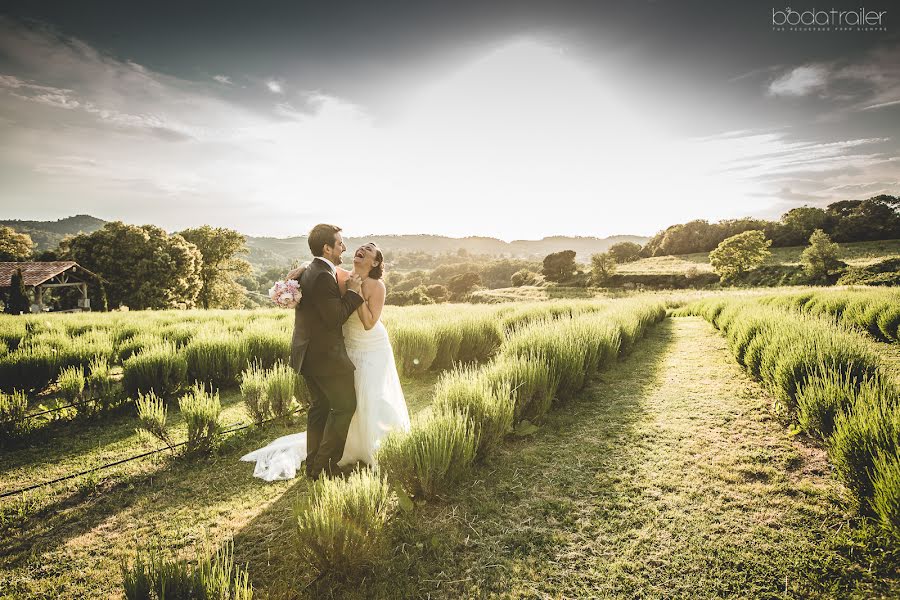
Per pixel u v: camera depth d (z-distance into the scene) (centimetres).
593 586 242
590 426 479
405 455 320
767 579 237
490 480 362
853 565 240
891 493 243
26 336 902
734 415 490
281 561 271
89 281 3400
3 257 5050
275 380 506
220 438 459
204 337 723
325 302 333
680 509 308
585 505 321
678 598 230
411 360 725
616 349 756
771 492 321
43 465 412
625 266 9300
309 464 377
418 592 242
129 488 367
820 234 5288
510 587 244
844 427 298
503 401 409
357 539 248
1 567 271
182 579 205
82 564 274
